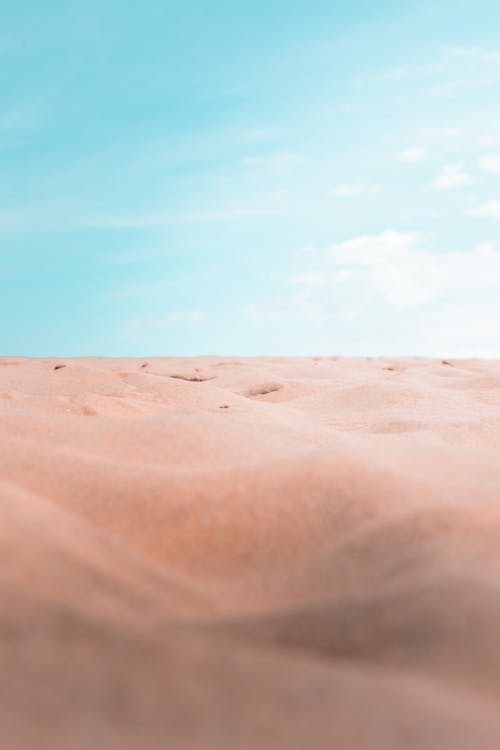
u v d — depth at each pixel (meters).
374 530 2.51
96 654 1.62
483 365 14.38
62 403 6.43
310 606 1.96
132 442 3.79
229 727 1.39
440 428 6.04
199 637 1.75
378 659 1.70
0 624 1.71
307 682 1.54
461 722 1.41
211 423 4.25
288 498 2.84
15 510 2.29
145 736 1.36
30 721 1.39
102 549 2.24
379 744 1.34
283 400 9.98
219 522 2.67
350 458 3.19
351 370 13.58
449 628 1.76
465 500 2.77
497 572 2.06
